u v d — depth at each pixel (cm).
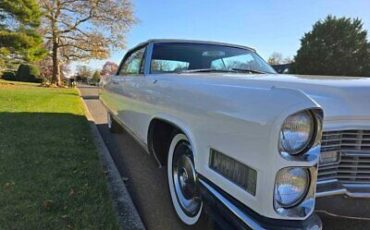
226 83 195
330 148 173
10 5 1991
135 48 412
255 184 145
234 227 159
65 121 648
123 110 414
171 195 279
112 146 516
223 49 361
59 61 2956
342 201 175
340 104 175
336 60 2781
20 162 363
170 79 259
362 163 175
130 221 258
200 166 193
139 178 370
